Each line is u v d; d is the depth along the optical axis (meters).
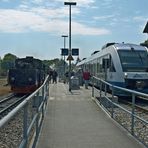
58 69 76.94
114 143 10.77
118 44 29.36
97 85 29.36
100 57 34.59
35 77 35.00
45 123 14.56
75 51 35.16
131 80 26.70
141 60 27.72
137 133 13.28
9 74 35.16
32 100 9.82
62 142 10.90
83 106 20.73
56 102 23.00
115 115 17.30
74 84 36.94
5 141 12.00
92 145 10.48
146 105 22.89
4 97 31.41
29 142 9.54
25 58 39.81
